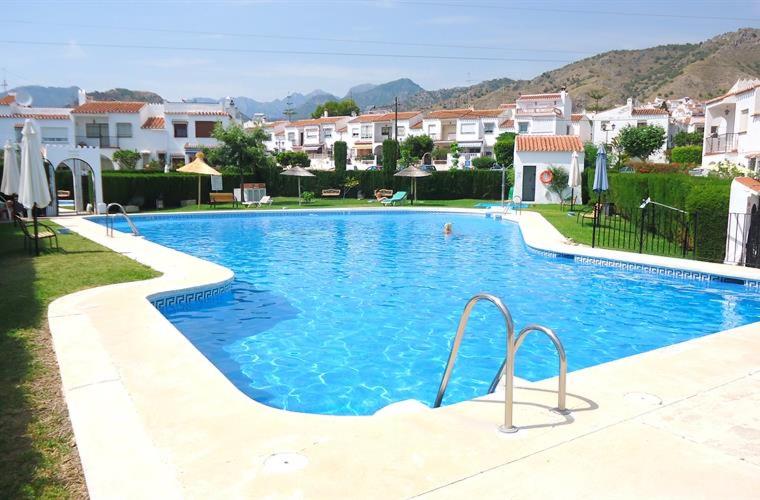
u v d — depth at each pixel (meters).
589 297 11.18
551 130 66.44
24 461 4.04
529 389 5.34
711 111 33.59
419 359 7.71
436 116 75.00
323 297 11.14
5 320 7.68
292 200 37.47
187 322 9.28
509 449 4.10
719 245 13.23
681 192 15.17
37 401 5.11
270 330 8.95
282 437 4.32
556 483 3.65
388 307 10.40
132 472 3.80
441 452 4.05
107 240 16.50
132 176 30.31
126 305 8.55
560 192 32.38
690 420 4.63
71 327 7.36
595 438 4.28
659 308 10.40
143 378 5.60
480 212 28.56
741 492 3.58
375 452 4.06
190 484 3.64
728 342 6.96
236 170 33.81
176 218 27.19
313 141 85.88
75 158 26.33
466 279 12.95
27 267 11.78
